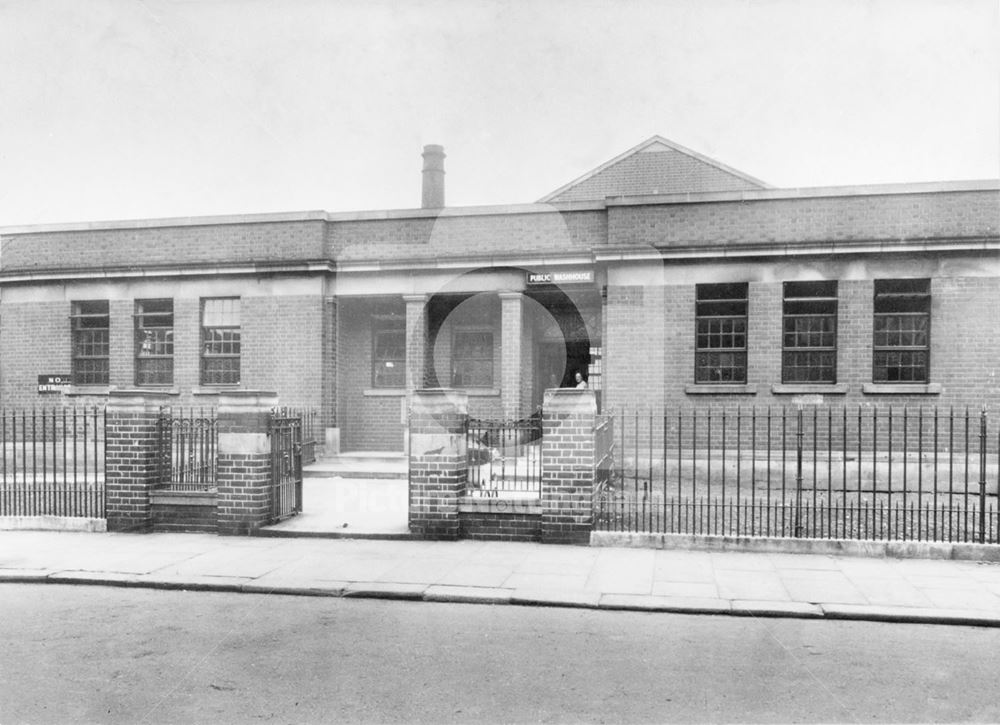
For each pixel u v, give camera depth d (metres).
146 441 9.38
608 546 8.33
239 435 9.14
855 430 13.19
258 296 16.05
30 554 8.08
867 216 13.34
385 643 5.34
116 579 7.06
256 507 9.07
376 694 4.39
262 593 6.78
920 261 13.09
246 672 4.76
